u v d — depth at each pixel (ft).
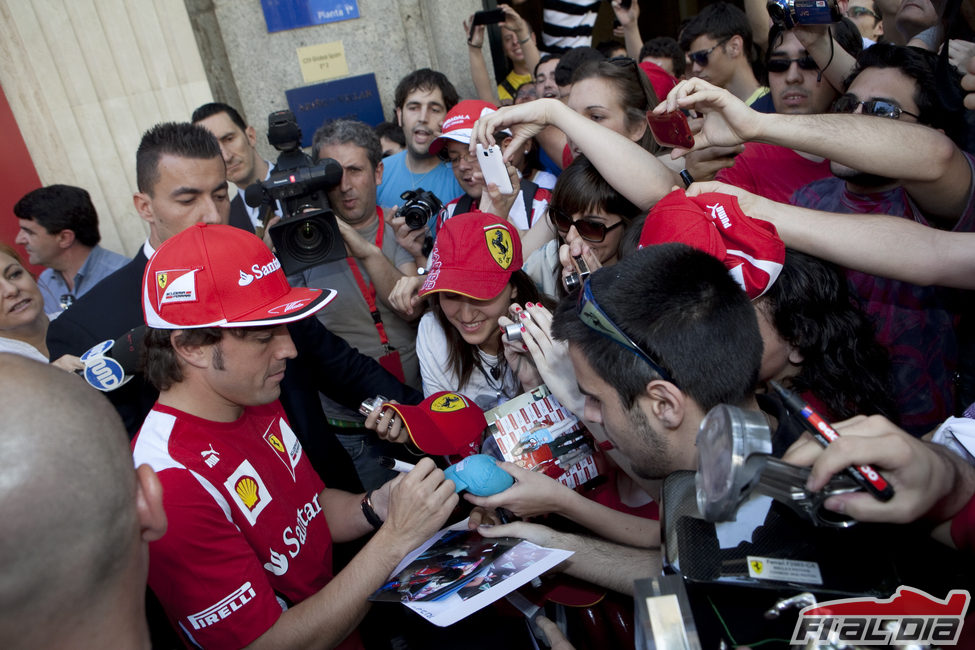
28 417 2.28
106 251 11.33
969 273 4.30
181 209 6.70
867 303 5.75
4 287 7.48
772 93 9.10
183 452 4.18
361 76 13.89
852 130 4.74
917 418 5.54
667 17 24.12
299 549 4.87
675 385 3.32
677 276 3.42
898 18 7.18
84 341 6.64
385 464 5.26
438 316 6.73
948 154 4.73
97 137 12.19
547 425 5.61
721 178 8.04
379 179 10.04
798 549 2.79
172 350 4.33
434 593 4.25
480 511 5.15
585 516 4.93
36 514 2.17
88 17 11.66
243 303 4.25
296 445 5.31
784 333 4.52
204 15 13.38
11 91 11.62
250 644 4.17
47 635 2.29
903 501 2.51
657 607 2.52
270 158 13.98
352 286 8.72
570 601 5.05
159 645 4.88
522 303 6.72
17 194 12.08
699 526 2.90
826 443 2.60
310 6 13.21
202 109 10.64
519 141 6.67
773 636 2.69
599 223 6.74
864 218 4.59
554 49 14.84
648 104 8.12
